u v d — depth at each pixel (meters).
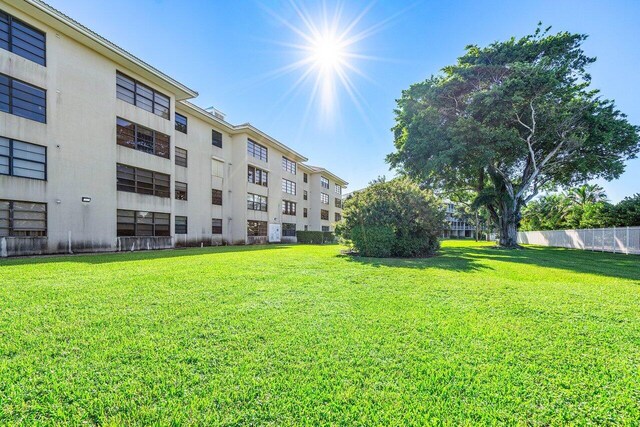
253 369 2.44
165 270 7.54
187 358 2.61
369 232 12.69
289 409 1.93
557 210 31.67
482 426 1.79
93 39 13.66
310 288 5.63
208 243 22.42
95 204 14.14
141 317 3.71
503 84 18.47
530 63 19.25
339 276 7.05
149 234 17.00
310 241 32.25
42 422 1.78
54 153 12.73
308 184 38.56
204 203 22.23
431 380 2.30
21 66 11.84
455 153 18.67
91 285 5.55
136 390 2.11
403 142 22.53
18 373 2.30
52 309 3.99
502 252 16.73
